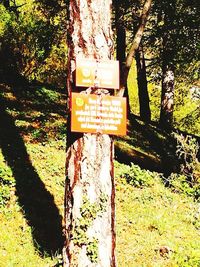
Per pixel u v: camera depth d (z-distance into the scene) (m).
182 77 21.97
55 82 19.58
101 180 5.39
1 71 16.98
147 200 9.77
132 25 17.28
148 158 14.78
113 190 5.53
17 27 16.34
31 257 6.48
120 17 16.81
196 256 7.30
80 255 5.32
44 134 12.75
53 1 18.12
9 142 11.58
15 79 17.05
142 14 7.07
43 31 16.80
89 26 5.37
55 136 12.86
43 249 6.79
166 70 19.72
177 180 11.44
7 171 8.86
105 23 5.44
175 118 29.41
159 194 10.29
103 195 5.38
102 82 5.29
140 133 17.69
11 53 16.61
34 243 6.93
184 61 17.83
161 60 18.44
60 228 7.54
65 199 5.54
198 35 17.05
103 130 5.28
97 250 5.32
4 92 15.57
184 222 9.18
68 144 5.50
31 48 16.70
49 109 15.30
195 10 16.81
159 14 17.06
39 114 14.45
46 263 6.38
